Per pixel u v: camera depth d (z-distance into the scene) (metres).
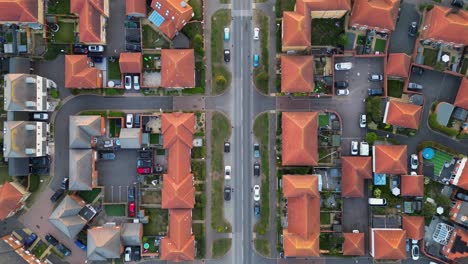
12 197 90.00
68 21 94.81
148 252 94.94
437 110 93.19
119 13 94.81
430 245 94.12
